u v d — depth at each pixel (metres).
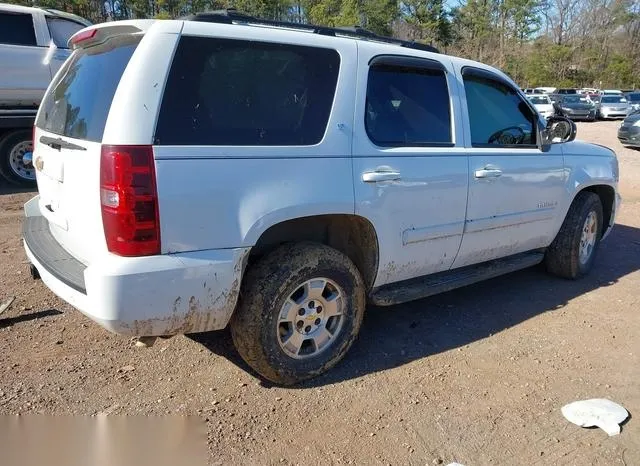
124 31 2.89
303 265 3.07
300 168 2.99
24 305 4.14
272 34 3.01
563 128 4.45
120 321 2.57
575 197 5.05
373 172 3.29
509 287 5.01
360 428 2.85
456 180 3.75
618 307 4.55
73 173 2.87
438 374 3.41
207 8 37.81
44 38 8.86
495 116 4.25
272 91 2.97
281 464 2.57
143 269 2.55
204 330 2.87
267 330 3.02
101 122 2.68
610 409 3.01
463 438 2.79
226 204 2.74
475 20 63.94
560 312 4.43
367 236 3.42
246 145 2.82
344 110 3.21
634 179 11.21
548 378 3.39
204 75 2.74
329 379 3.31
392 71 3.54
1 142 8.33
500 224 4.18
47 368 3.30
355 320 3.40
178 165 2.61
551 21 71.44
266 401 3.05
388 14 44.25
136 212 2.52
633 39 68.88
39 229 3.62
